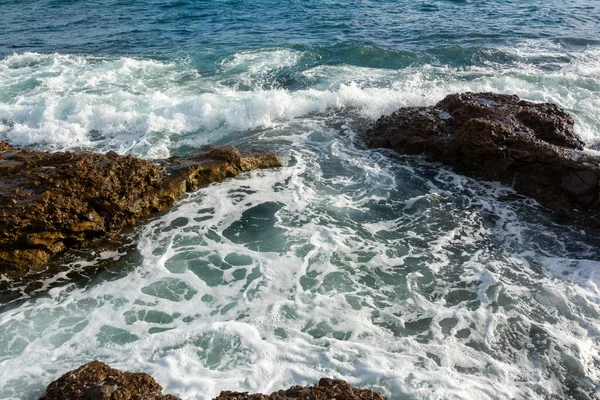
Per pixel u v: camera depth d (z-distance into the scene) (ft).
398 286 24.86
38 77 52.70
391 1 91.09
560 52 61.21
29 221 25.98
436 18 78.84
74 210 27.35
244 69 56.85
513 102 39.60
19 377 19.20
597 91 47.78
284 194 33.17
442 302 23.77
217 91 50.34
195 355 20.26
